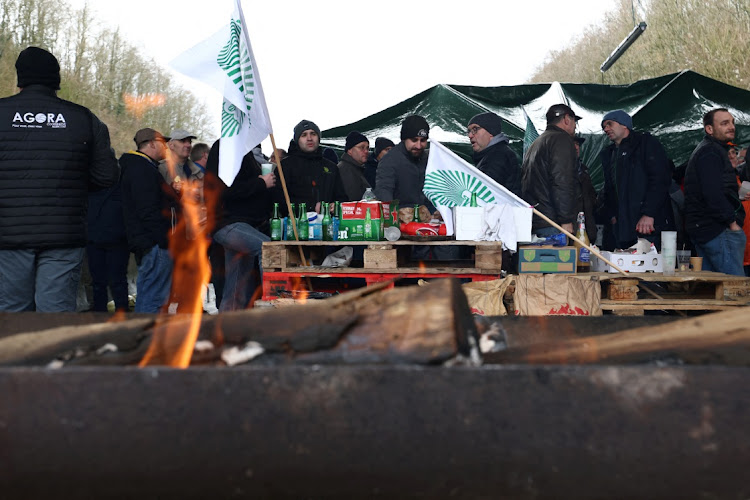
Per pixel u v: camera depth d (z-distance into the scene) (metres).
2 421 1.55
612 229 7.19
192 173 7.16
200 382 1.55
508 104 9.12
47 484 1.58
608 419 1.54
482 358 1.92
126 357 1.82
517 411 1.54
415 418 1.54
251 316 1.84
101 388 1.56
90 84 14.95
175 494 1.58
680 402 1.53
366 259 4.66
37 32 13.82
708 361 1.80
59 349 1.85
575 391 1.54
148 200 5.92
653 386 1.54
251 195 5.49
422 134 5.92
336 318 1.78
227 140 4.64
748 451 1.53
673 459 1.54
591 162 8.91
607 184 7.13
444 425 1.54
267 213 5.67
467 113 9.13
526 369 1.54
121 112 15.48
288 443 1.55
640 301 4.33
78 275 4.33
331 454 1.55
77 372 1.56
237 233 5.36
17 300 4.12
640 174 5.98
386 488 1.57
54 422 1.56
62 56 14.52
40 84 4.13
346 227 4.76
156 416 1.55
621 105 8.99
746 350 1.83
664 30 16.83
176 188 6.66
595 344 1.96
